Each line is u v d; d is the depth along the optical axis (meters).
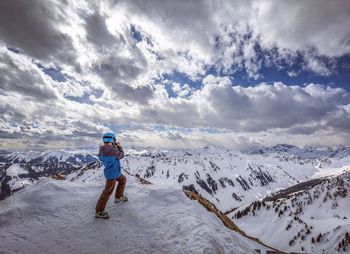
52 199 4.11
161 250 2.85
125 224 3.56
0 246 2.89
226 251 2.90
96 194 4.71
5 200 4.44
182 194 4.58
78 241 3.10
